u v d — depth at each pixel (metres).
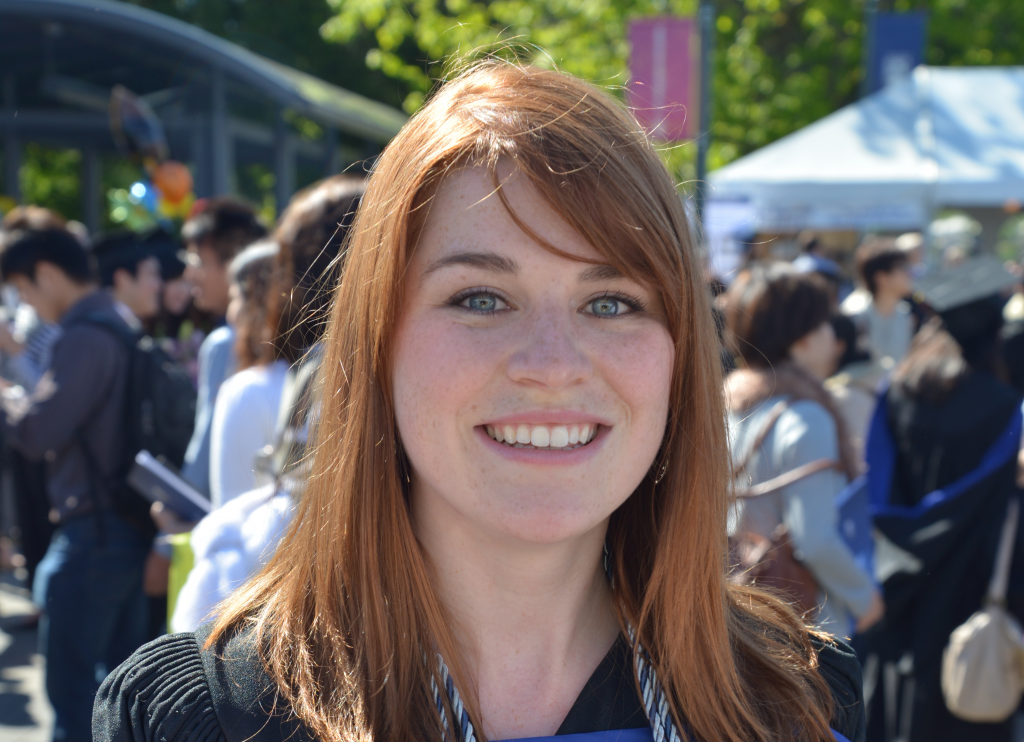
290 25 18.30
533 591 1.02
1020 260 8.90
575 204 0.89
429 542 1.03
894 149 8.73
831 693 1.13
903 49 10.80
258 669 0.99
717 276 3.21
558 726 1.03
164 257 4.63
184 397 3.05
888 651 3.00
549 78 0.98
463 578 1.02
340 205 2.04
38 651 4.59
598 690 1.05
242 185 8.01
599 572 1.12
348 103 9.16
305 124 8.17
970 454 2.90
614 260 0.92
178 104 7.16
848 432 2.55
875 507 3.02
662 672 1.06
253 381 2.07
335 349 1.04
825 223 8.53
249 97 7.42
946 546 2.84
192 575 1.64
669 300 0.97
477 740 0.97
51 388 2.86
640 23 5.75
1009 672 2.74
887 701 3.09
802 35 15.62
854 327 4.00
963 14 15.10
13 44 6.75
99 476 2.89
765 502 2.44
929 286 3.04
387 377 0.99
